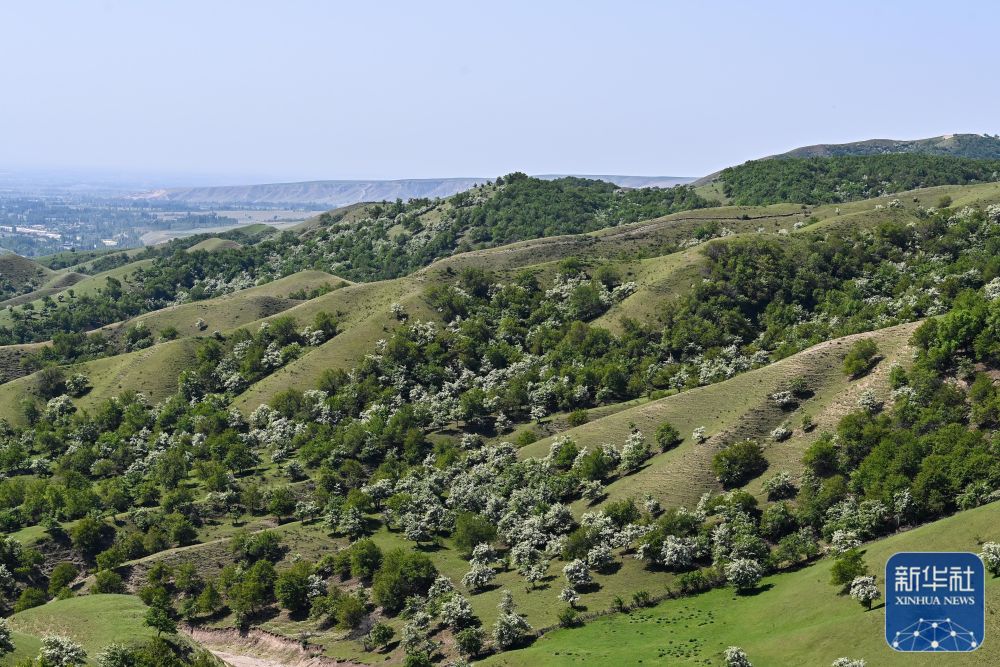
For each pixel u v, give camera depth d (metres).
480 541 135.00
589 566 122.62
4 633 93.25
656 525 124.62
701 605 110.19
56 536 145.50
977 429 120.56
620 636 104.19
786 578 110.88
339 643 117.25
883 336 153.12
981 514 98.50
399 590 122.31
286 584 126.00
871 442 124.81
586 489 143.62
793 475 128.62
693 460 139.38
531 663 100.31
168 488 164.88
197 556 138.50
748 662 89.94
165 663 96.56
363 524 145.00
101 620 107.81
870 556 102.56
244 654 119.56
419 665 103.88
